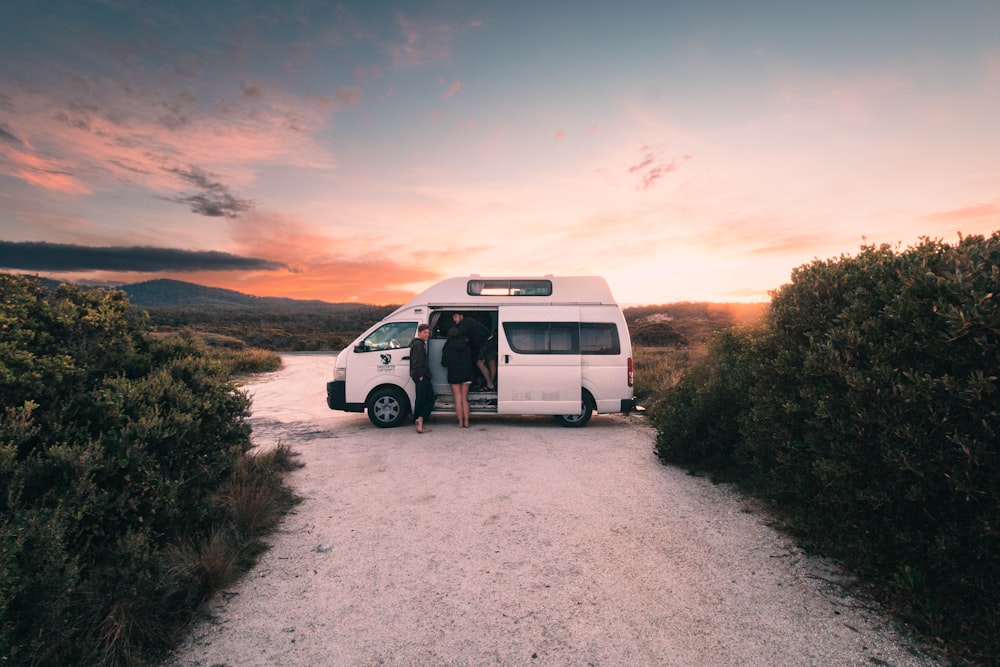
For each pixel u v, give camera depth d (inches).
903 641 117.3
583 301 367.2
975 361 125.0
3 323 153.6
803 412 167.5
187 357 203.8
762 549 166.6
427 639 121.3
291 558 163.6
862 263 159.2
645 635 121.7
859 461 140.6
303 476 249.1
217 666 112.0
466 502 212.5
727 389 248.7
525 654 115.4
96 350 179.0
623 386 359.3
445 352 351.6
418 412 343.0
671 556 162.6
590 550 167.6
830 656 112.7
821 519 162.2
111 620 112.7
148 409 158.7
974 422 121.6
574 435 336.5
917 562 129.4
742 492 219.9
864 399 140.3
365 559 162.7
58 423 138.8
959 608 122.0
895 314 136.4
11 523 105.4
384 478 245.0
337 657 114.9
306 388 607.5
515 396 355.3
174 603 130.0
